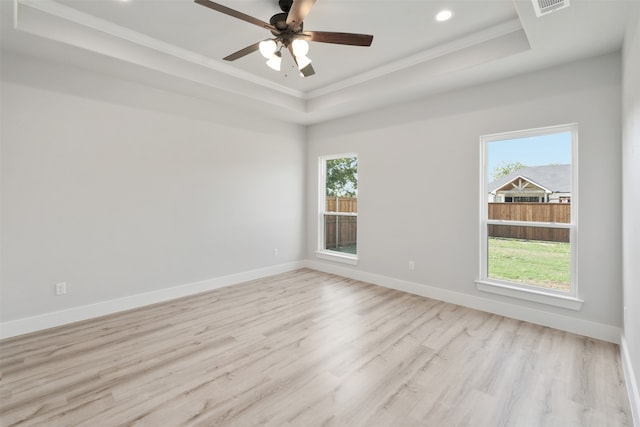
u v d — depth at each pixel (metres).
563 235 2.97
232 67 3.59
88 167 3.13
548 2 1.95
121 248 3.37
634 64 1.82
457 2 2.37
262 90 4.00
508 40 2.69
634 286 1.92
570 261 2.93
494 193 3.40
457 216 3.60
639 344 1.70
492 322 3.10
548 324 2.99
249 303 3.63
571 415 1.79
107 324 3.03
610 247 2.67
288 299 3.78
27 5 2.35
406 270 4.08
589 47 2.53
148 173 3.55
